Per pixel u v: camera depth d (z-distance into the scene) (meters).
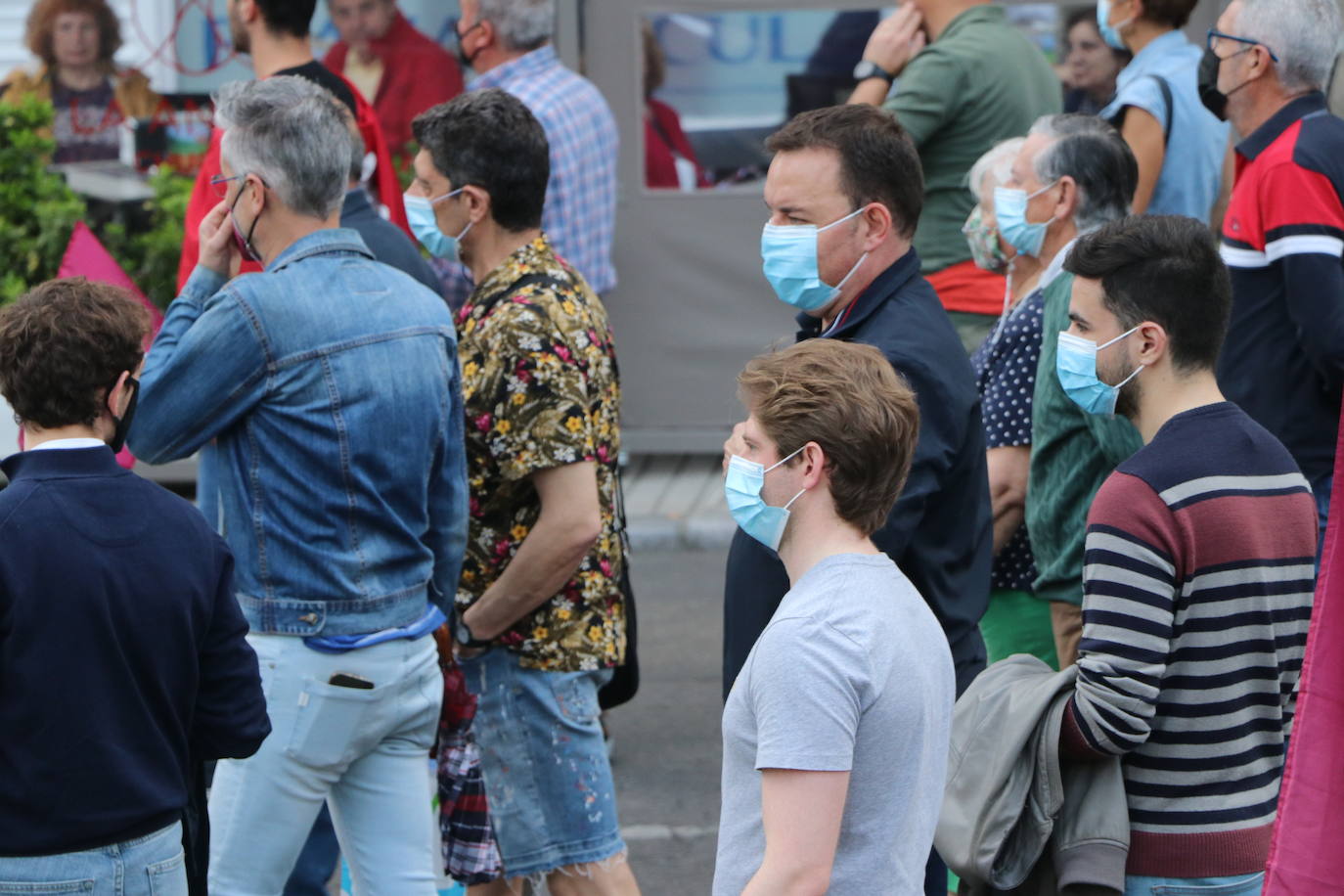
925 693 6.23
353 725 8.97
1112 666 7.17
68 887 7.15
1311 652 6.29
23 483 7.23
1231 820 7.30
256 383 8.70
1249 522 7.23
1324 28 12.15
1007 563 10.87
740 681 6.32
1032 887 7.71
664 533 22.58
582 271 19.84
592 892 10.26
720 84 24.25
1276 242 11.98
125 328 7.48
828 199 8.37
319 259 8.98
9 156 21.52
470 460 9.93
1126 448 9.10
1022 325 10.61
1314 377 12.13
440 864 11.33
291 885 11.20
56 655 7.05
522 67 19.50
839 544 6.46
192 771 7.81
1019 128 15.59
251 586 8.89
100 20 22.47
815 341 6.70
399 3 22.64
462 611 10.19
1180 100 15.19
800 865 5.94
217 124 9.17
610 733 15.68
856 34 23.95
